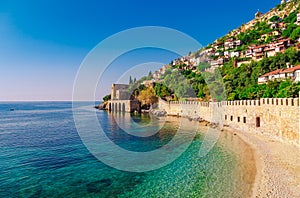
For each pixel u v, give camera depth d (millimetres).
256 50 111688
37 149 31375
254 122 37406
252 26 177875
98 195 16703
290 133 27031
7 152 29812
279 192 15102
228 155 25547
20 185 18688
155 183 18516
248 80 76812
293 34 105875
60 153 28953
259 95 49625
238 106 43281
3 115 104000
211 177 18953
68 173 21422
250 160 22969
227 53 128250
